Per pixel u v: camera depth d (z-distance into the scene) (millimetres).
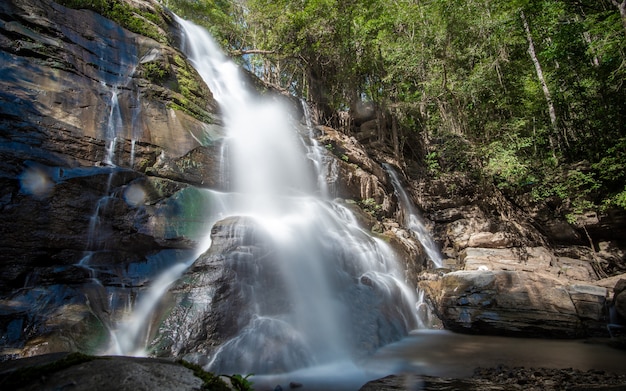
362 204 14273
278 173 12148
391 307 8945
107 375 2344
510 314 9086
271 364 5805
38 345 4949
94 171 7418
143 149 9195
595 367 6395
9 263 6109
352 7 19219
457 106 18812
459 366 6422
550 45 19484
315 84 21359
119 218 7352
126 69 10367
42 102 7832
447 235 15625
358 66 20016
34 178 6684
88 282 6516
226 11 25969
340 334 7043
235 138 11688
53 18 9312
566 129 19344
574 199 15414
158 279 7109
